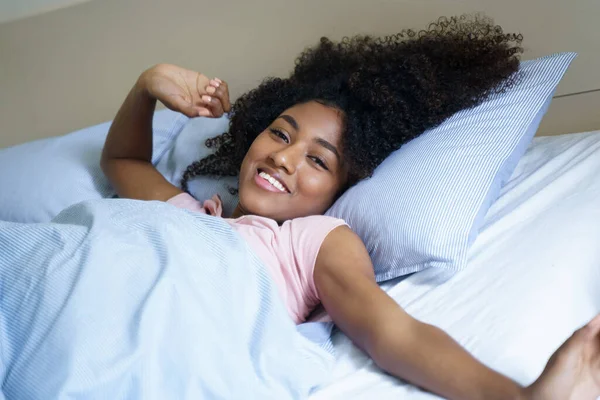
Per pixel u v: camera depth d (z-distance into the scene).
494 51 1.30
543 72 1.25
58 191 1.51
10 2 2.15
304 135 1.22
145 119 1.42
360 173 1.22
